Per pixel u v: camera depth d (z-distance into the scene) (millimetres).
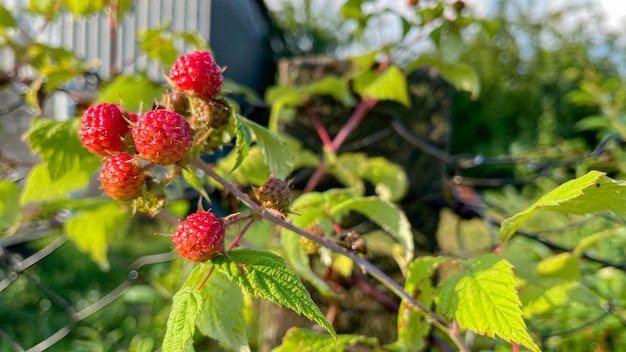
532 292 290
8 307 914
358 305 376
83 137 208
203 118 215
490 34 438
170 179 212
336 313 371
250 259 205
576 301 282
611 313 378
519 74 2596
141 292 889
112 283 1006
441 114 437
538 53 2586
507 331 211
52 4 444
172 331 190
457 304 225
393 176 401
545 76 2447
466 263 241
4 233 439
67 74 393
